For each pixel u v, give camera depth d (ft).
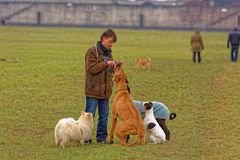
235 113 61.72
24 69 100.73
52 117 58.08
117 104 43.11
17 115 58.65
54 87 79.71
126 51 158.81
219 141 47.21
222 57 146.30
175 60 132.57
